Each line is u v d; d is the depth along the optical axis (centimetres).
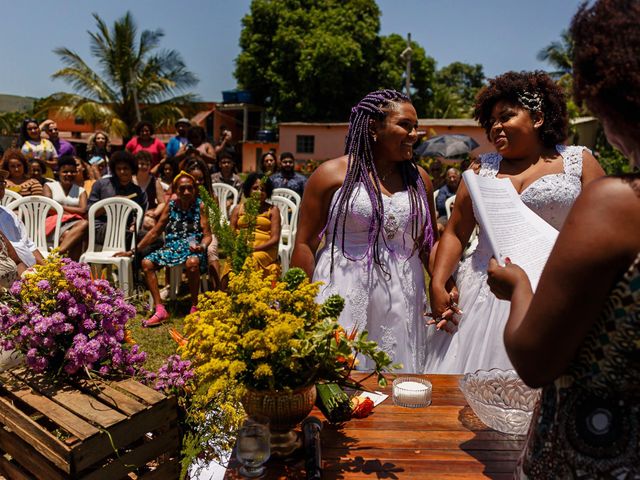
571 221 95
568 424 103
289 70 2853
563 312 93
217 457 184
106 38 2650
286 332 141
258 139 2684
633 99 90
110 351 195
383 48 2912
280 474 152
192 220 541
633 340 91
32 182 645
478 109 261
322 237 271
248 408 160
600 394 99
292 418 158
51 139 873
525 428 164
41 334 188
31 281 194
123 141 2645
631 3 93
